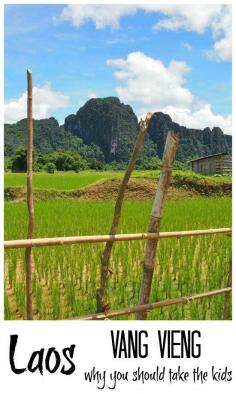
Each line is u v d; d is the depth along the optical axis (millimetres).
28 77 4211
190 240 11297
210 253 10477
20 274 9023
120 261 10117
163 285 8398
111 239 4617
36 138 145250
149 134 148375
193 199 29547
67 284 8148
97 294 4711
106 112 150125
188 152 150625
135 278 8727
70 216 16141
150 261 5012
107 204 22188
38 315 7031
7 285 8359
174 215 16922
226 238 11789
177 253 10031
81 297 7914
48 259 9359
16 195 27328
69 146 146375
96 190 28938
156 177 31094
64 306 7492
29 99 4230
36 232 12438
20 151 65375
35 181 35750
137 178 30797
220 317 6973
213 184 32500
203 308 7090
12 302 7551
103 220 15016
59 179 38719
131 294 8164
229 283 6289
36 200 27469
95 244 10539
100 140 148875
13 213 16891
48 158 83250
